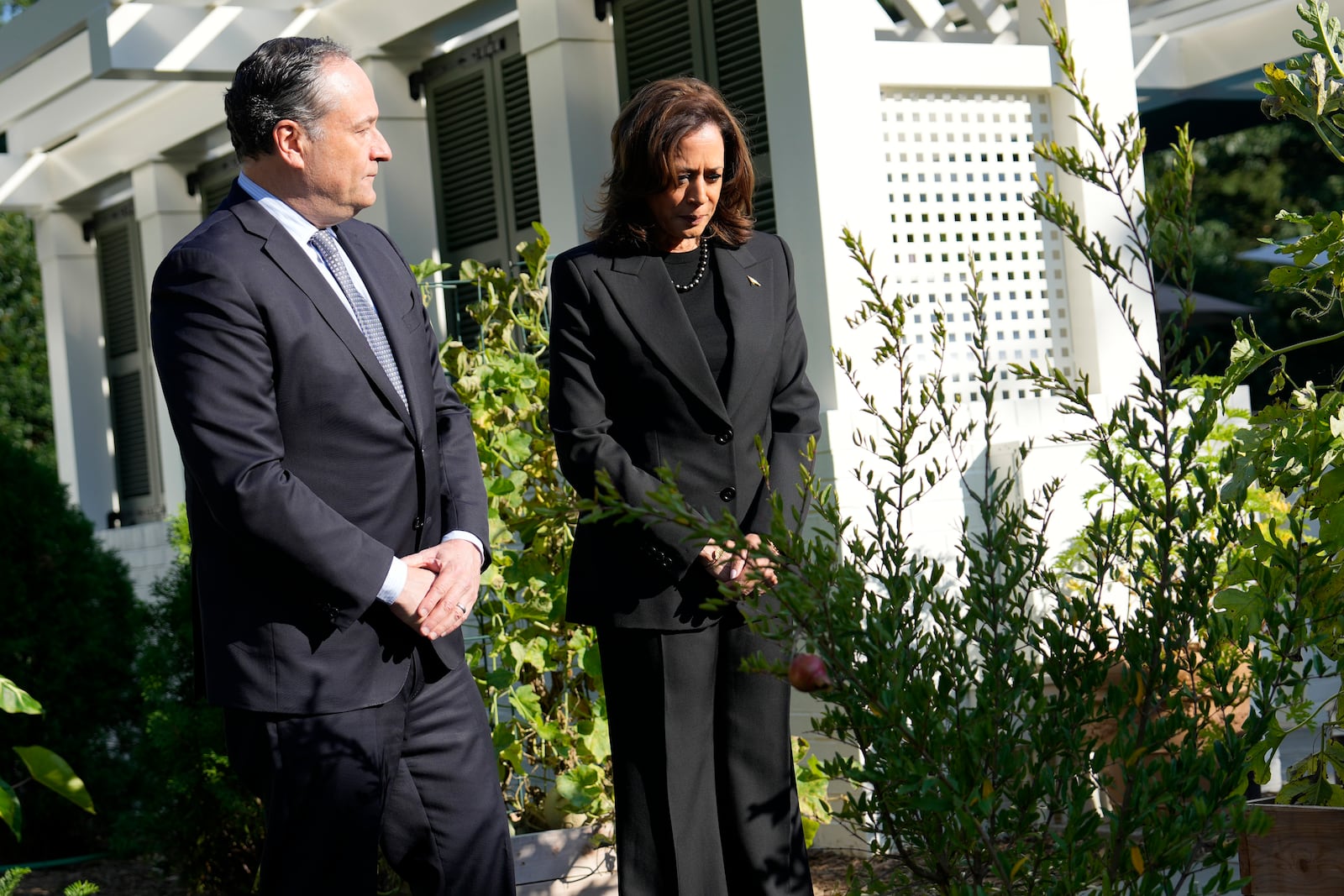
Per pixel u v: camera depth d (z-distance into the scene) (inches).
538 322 158.9
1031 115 193.6
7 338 606.2
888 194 177.0
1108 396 181.6
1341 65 93.4
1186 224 65.7
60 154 343.6
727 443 103.0
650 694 103.9
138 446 347.6
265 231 92.4
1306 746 170.9
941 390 84.7
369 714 92.7
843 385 165.5
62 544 210.7
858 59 170.7
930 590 74.3
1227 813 62.3
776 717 106.3
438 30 236.4
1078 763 69.2
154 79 241.8
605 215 108.7
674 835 102.9
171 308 89.5
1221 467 69.7
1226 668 69.3
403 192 246.8
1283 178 603.8
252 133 93.3
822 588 61.9
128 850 182.7
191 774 169.9
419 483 97.1
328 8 250.4
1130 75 194.9
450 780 98.2
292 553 87.5
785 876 106.3
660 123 101.5
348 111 93.4
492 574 144.1
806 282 168.9
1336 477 93.5
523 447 145.3
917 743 62.6
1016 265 190.1
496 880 99.3
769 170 188.7
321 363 91.4
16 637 203.2
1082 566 151.9
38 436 607.8
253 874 173.6
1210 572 68.0
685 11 200.7
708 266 107.3
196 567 94.2
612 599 103.4
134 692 212.8
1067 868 60.4
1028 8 198.4
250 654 90.0
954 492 169.3
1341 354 523.5
